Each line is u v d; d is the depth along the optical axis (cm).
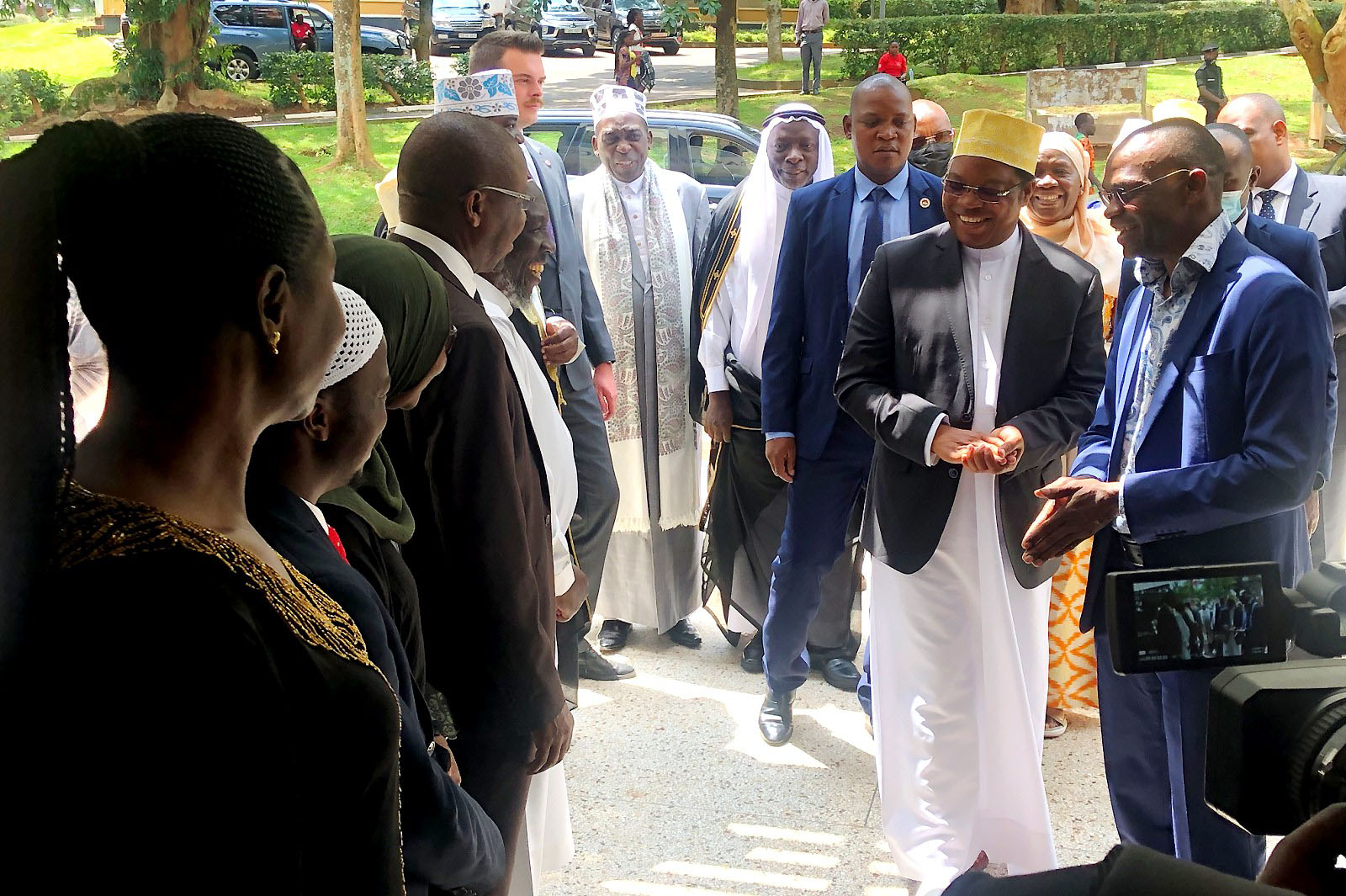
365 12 2445
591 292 416
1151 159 240
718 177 852
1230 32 2512
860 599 436
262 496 138
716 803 345
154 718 89
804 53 2166
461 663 215
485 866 159
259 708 95
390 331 181
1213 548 249
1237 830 249
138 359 100
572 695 358
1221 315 242
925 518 296
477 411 206
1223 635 140
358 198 1248
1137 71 932
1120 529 254
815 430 366
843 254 365
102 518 96
